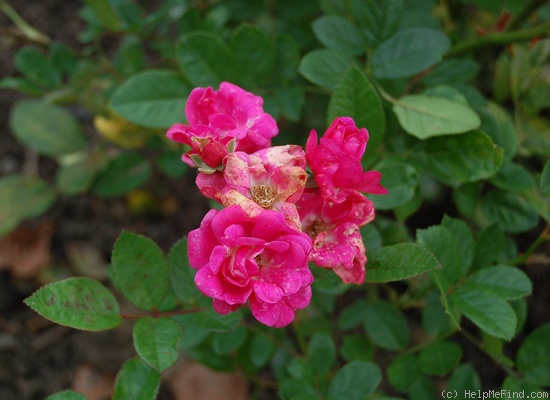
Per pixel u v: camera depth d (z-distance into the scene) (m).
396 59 0.29
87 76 0.38
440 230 0.27
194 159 0.23
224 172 0.23
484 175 0.29
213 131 0.24
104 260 0.44
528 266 0.40
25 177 0.42
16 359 0.42
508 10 0.33
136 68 0.38
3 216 0.41
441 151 0.29
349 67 0.28
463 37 0.39
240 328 0.31
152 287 0.26
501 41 0.34
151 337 0.25
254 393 0.37
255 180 0.22
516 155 0.36
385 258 0.25
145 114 0.31
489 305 0.27
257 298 0.22
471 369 0.30
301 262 0.21
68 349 0.42
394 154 0.31
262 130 0.24
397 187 0.28
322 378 0.30
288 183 0.22
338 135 0.23
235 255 0.21
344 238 0.24
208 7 0.38
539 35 0.33
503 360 0.29
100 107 0.38
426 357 0.30
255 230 0.21
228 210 0.21
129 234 0.25
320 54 0.29
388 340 0.32
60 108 0.42
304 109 0.38
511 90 0.35
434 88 0.30
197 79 0.31
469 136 0.29
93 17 0.37
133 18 0.36
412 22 0.33
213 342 0.31
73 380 0.41
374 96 0.27
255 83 0.32
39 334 0.42
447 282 0.27
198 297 0.27
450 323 0.30
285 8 0.37
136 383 0.25
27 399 0.41
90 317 0.25
